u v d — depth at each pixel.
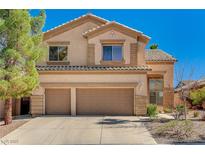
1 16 18.44
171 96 29.95
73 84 24.78
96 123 19.97
